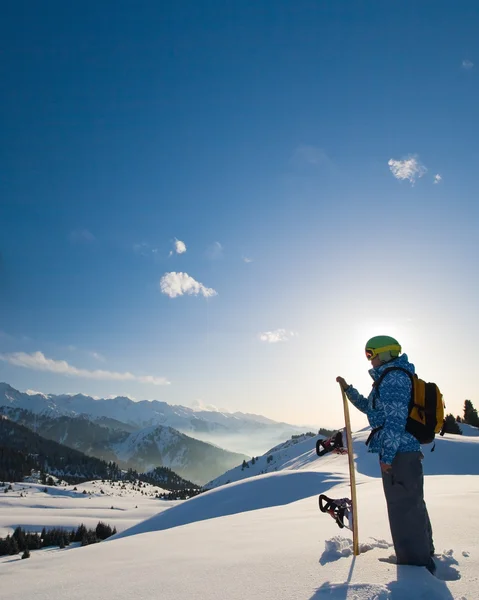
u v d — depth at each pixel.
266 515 9.34
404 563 3.60
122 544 6.25
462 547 4.05
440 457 56.56
